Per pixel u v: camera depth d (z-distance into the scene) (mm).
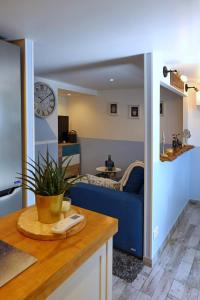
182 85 3369
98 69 2885
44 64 2645
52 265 765
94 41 1828
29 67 1788
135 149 5020
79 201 2621
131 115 4996
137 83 4094
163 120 4551
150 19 1420
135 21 1445
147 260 2258
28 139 1776
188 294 1907
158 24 1493
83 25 1519
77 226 981
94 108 5426
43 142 4055
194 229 3061
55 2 1207
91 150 5539
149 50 2045
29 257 797
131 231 2316
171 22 1456
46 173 975
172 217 2934
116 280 2057
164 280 2068
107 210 2441
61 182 991
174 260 2369
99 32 1637
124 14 1345
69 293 827
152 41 1813
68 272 791
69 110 5711
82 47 1985
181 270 2209
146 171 2189
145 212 2230
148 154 2164
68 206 1128
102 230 997
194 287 1986
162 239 2549
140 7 1263
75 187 2633
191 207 3822
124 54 2180
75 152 5469
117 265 2252
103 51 2086
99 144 5434
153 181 2188
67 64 2637
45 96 3945
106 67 2760
